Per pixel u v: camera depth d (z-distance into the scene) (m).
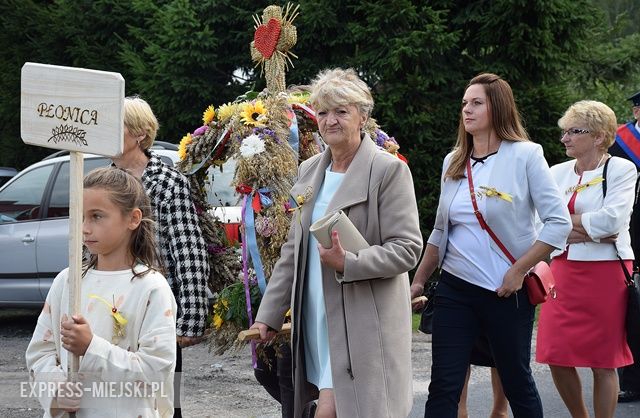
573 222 5.09
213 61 12.45
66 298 2.90
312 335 3.76
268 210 4.21
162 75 12.41
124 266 2.95
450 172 4.43
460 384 4.27
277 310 3.84
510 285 4.16
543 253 4.17
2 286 8.71
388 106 11.59
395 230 3.57
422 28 11.80
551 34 11.99
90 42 14.04
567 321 5.11
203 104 12.78
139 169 4.11
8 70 14.59
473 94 4.32
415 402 6.25
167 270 4.00
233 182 4.36
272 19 4.50
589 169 5.21
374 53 11.77
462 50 12.33
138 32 13.20
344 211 3.62
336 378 3.53
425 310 4.69
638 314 5.03
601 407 5.12
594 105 5.16
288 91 4.73
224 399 6.27
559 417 5.84
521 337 4.25
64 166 8.70
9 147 15.05
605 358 5.07
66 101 2.81
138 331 2.87
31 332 9.19
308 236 3.73
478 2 12.06
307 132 4.66
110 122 2.76
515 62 12.21
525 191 4.26
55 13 14.05
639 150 6.25
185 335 3.94
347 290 3.57
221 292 4.41
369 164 3.65
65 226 8.51
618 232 5.07
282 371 4.29
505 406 5.36
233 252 4.59
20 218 8.73
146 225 2.99
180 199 4.03
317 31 12.07
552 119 12.38
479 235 4.28
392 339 3.56
